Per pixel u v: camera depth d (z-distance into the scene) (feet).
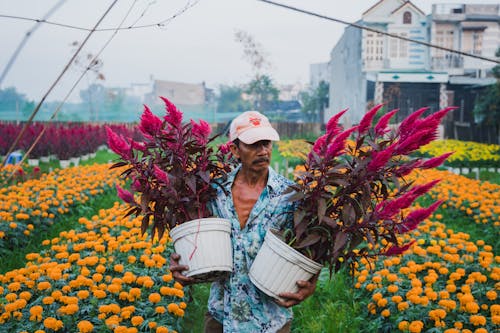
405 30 113.91
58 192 28.14
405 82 110.63
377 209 8.63
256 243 9.11
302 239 8.86
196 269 8.91
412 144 8.29
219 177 9.71
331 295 17.78
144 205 9.25
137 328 13.10
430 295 14.43
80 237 19.40
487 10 112.37
